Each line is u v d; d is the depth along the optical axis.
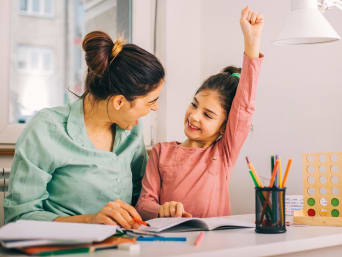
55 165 1.22
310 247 0.87
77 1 2.02
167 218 1.05
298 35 1.17
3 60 1.82
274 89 1.78
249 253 0.78
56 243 0.74
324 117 1.59
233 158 1.36
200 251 0.73
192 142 1.39
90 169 1.26
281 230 0.94
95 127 1.31
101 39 1.18
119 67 1.17
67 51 2.00
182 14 2.11
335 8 1.57
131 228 0.99
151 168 1.39
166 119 2.03
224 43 2.01
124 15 2.11
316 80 1.62
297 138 1.68
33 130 1.22
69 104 1.33
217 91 1.35
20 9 1.89
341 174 1.11
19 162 1.18
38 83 1.93
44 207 1.23
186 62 2.10
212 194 1.32
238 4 1.94
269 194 0.94
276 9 1.77
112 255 0.71
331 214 1.11
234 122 1.31
